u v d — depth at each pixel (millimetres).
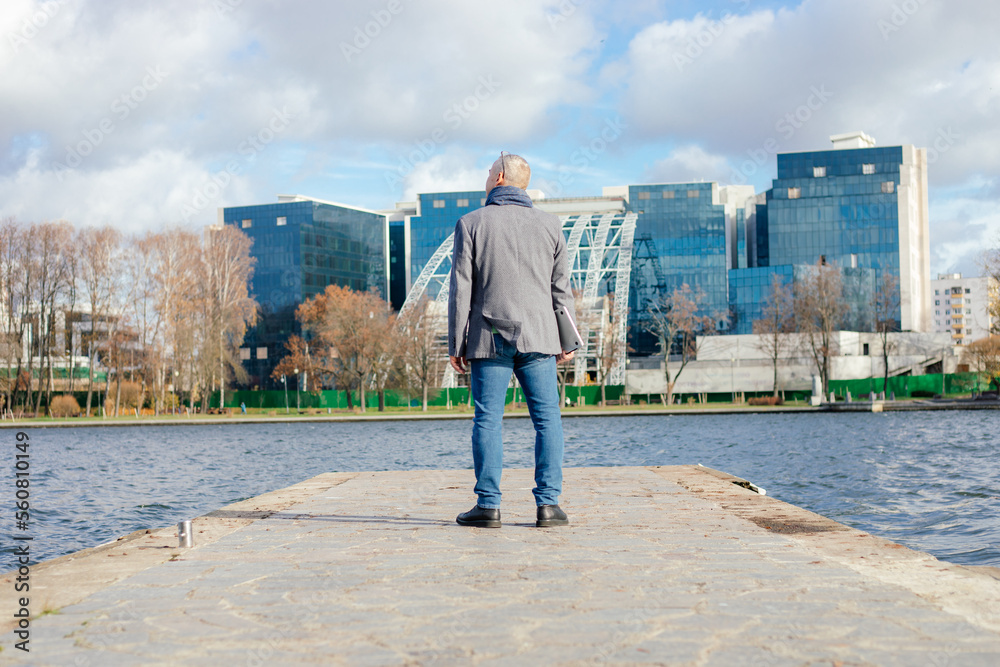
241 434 53344
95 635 2799
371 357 79125
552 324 5027
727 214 130750
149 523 14789
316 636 2744
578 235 103188
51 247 73562
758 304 114375
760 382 84125
